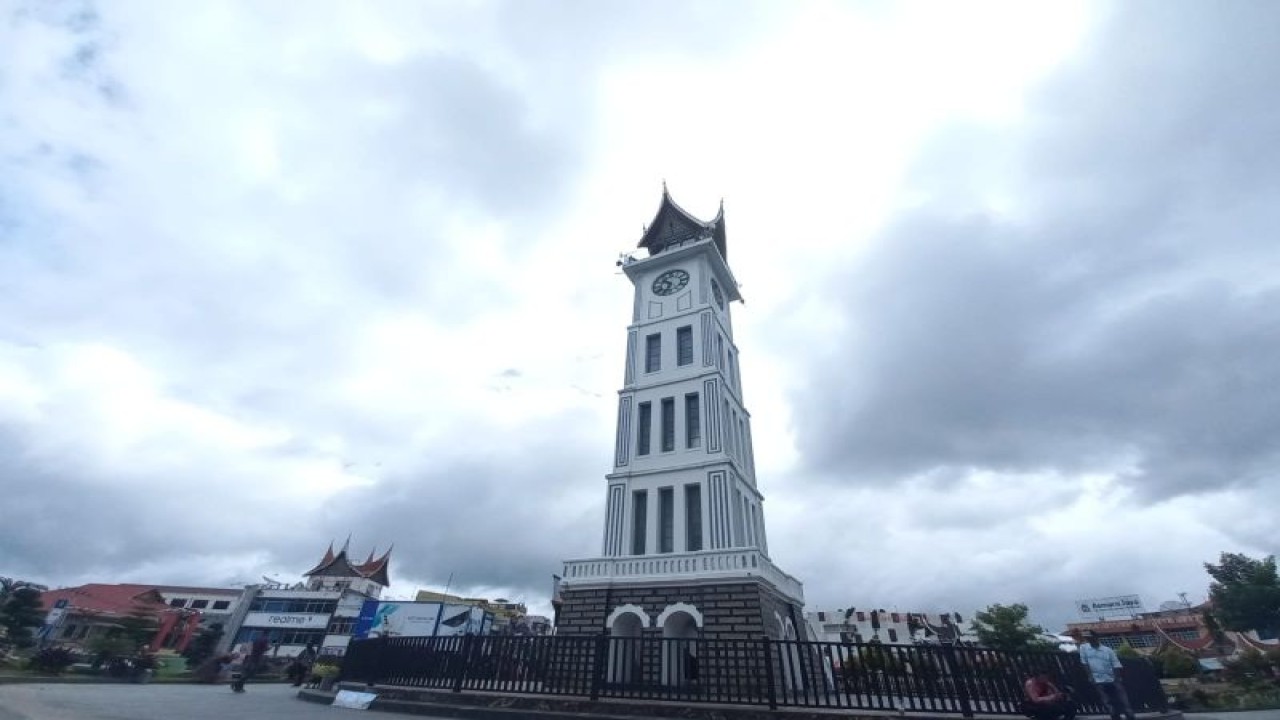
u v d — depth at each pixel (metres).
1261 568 49.69
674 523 28.73
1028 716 13.39
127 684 29.61
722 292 42.25
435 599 91.50
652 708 14.65
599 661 16.02
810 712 13.65
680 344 35.62
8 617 42.25
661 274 39.59
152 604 68.94
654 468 30.78
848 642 14.60
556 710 15.37
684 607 24.42
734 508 28.62
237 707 18.14
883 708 13.83
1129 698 16.66
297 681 33.12
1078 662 15.70
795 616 29.12
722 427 30.67
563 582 27.27
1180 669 47.41
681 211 42.12
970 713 13.33
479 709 16.03
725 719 14.03
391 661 19.81
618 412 34.34
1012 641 44.28
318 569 81.56
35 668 30.53
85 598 64.50
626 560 26.89
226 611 71.44
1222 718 19.70
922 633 74.44
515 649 17.28
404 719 15.89
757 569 24.41
